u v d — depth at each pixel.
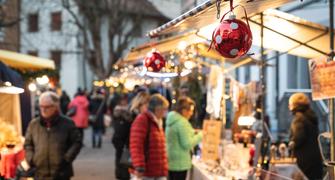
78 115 15.01
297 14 10.72
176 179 6.54
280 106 10.31
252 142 6.47
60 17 37.28
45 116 5.55
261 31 4.81
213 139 6.65
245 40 3.01
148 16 35.44
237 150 6.27
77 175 10.77
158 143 5.66
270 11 4.42
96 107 16.41
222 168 6.11
